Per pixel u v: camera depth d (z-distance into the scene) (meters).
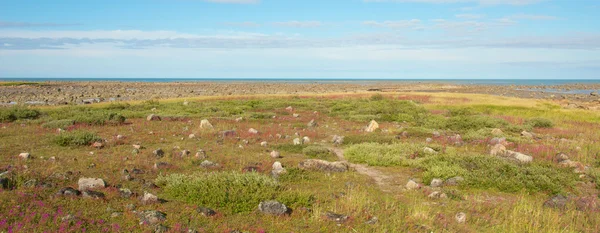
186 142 20.36
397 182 13.81
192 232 8.34
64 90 91.81
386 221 9.66
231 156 16.89
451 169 14.39
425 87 152.25
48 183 11.30
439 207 11.08
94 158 15.48
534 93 109.31
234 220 9.33
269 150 18.88
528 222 9.94
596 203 11.33
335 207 10.45
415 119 33.25
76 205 9.61
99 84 137.88
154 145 19.33
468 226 9.66
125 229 8.34
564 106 58.69
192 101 52.50
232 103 48.59
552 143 22.33
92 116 27.36
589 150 19.86
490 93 107.12
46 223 8.34
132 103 48.47
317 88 133.38
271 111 40.16
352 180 13.77
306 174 14.17
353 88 137.00
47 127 24.42
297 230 8.92
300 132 24.77
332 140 22.41
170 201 10.54
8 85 104.50
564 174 14.36
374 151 18.03
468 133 25.05
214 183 11.27
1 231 7.75
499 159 16.08
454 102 56.78
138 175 13.28
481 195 12.53
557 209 11.08
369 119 33.53
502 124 29.80
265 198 10.57
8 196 9.81
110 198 10.38
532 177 13.54
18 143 18.62
